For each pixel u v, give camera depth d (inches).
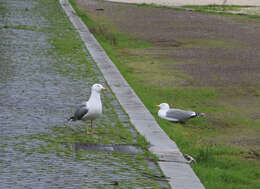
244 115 669.3
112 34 1344.7
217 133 590.6
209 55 1133.1
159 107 665.0
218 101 739.4
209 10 2130.9
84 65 878.4
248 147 537.3
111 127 537.3
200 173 429.1
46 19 1478.8
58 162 415.5
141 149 472.4
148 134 522.6
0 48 962.7
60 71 806.5
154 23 1670.8
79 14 1704.0
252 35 1485.0
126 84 762.2
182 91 781.9
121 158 440.8
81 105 498.9
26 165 402.9
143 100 689.6
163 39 1357.0
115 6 2129.7
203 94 769.6
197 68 976.3
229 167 475.5
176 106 696.4
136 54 1125.7
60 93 661.3
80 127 527.2
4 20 1370.6
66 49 1022.4
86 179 381.7
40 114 559.8
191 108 693.3
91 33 1307.8
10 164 402.6
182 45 1274.6
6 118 535.5
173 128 589.6
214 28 1608.0
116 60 995.3
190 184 393.7
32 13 1593.3
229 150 518.6
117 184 376.2
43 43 1066.1
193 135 577.0
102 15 1817.2
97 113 497.7
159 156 455.5
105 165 418.0
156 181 392.2
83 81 748.6
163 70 948.0
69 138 486.0
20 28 1245.7
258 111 692.1
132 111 613.0
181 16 1889.8
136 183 382.9
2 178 371.9
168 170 421.1
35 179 374.6
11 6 1729.8
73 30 1312.7
